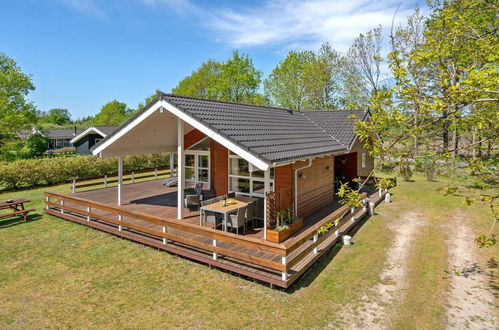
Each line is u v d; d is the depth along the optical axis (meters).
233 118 9.11
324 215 10.34
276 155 7.22
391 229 9.94
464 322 5.06
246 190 10.49
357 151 14.98
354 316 5.19
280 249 5.77
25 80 30.69
